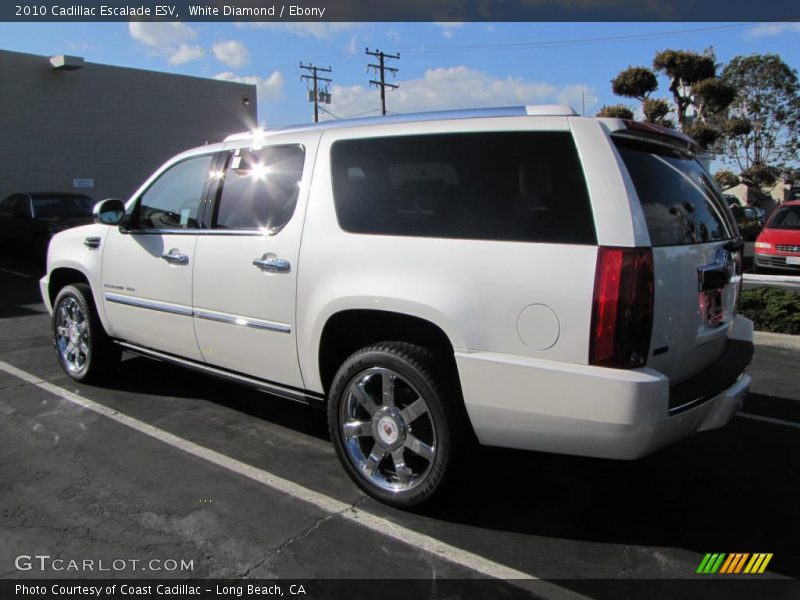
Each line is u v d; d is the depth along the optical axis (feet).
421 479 10.34
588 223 8.84
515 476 12.24
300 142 12.10
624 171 8.96
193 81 68.85
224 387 17.31
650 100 52.31
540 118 9.56
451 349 10.39
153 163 66.69
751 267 49.44
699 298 10.14
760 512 10.97
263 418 15.05
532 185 9.35
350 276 10.68
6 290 33.83
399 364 10.19
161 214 14.65
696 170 11.62
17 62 57.21
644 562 9.42
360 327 11.19
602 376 8.57
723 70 134.92
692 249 9.95
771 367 20.15
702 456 13.33
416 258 10.03
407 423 10.46
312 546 9.67
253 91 74.28
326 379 11.74
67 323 17.57
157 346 14.98
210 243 13.15
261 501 11.03
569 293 8.79
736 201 103.45
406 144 10.62
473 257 9.52
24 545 9.60
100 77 62.23
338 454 11.26
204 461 12.62
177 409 15.56
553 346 8.92
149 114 65.87
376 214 10.72
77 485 11.52
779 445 13.92
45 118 59.21
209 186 13.55
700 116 55.67
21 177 58.23
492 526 10.37
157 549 9.52
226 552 9.48
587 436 8.90
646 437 8.64
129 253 15.12
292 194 11.93
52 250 17.81
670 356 9.46
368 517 10.55
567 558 9.49
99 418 14.90
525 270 9.09
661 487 11.88
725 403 10.11
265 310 12.09
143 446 13.33
